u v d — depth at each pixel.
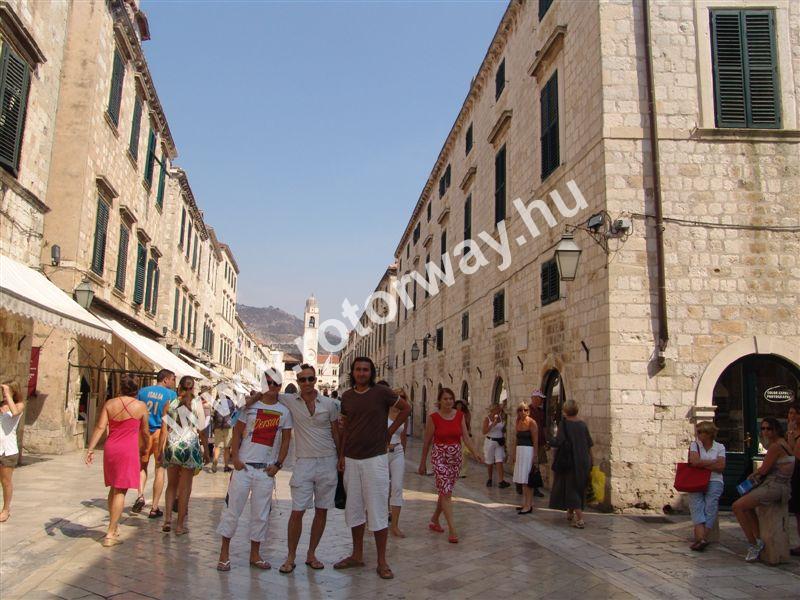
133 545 6.67
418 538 7.66
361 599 5.19
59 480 10.70
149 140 21.56
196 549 6.64
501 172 17.22
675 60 10.66
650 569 6.39
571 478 8.57
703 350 9.92
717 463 7.29
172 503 7.49
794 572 6.36
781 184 10.38
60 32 13.84
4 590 5.07
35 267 13.04
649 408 9.76
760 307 10.05
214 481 12.25
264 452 6.13
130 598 4.99
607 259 10.15
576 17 11.98
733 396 10.07
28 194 12.41
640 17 10.82
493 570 6.24
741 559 6.85
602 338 10.17
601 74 10.67
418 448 24.48
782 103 10.52
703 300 10.04
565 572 6.21
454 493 11.67
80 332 10.91
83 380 16.56
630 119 10.54
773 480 6.70
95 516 8.02
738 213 10.28
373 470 5.96
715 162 10.39
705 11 10.73
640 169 10.39
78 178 14.61
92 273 15.48
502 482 12.65
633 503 9.54
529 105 14.98
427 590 5.51
